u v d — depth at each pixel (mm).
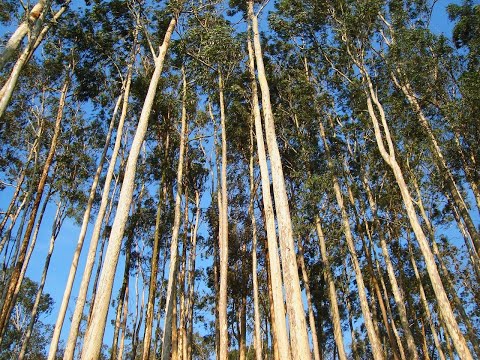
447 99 18047
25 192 21078
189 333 21719
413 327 26375
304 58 21484
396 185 19891
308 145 20250
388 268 18062
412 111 18016
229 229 24141
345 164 21031
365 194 21312
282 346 10312
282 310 10883
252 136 20906
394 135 18641
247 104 21266
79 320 13359
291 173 20938
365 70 17656
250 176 20828
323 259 18641
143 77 20062
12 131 21547
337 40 19047
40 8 10438
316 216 19047
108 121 22156
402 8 19312
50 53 19812
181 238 23578
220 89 19578
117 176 21625
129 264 22281
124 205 9812
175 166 22234
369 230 22062
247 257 24562
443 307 12672
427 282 23094
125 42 19984
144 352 16719
